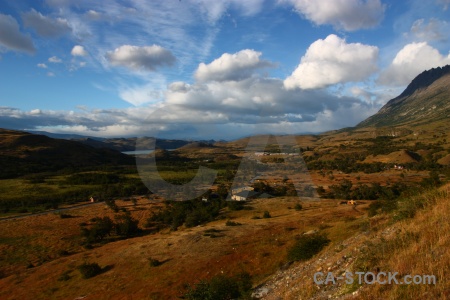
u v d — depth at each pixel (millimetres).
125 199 73750
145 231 51344
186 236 33812
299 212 35875
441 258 5441
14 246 49969
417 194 12367
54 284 30500
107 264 32250
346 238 14766
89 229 56344
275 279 13961
